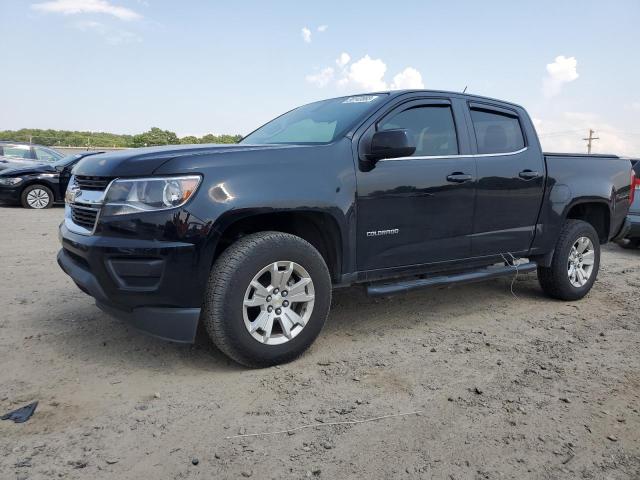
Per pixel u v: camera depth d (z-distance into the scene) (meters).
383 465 2.37
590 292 5.74
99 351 3.56
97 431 2.58
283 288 3.36
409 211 3.93
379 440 2.57
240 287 3.16
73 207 3.49
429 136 4.19
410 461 2.40
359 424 2.71
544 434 2.67
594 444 2.60
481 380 3.30
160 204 3.00
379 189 3.75
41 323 4.08
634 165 8.44
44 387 3.02
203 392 3.02
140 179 3.04
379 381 3.24
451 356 3.69
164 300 3.05
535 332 4.29
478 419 2.80
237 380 3.19
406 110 4.09
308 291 3.46
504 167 4.56
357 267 3.74
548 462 2.43
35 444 2.44
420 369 3.44
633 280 6.41
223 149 3.30
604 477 2.34
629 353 3.85
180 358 3.49
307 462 2.37
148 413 2.76
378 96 4.16
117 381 3.13
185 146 3.44
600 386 3.26
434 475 2.30
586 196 5.22
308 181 3.40
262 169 3.26
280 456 2.41
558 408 2.95
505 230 4.64
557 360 3.68
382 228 3.81
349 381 3.22
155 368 3.32
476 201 4.35
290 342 3.40
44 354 3.49
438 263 4.23
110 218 3.06
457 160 4.24
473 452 2.49
